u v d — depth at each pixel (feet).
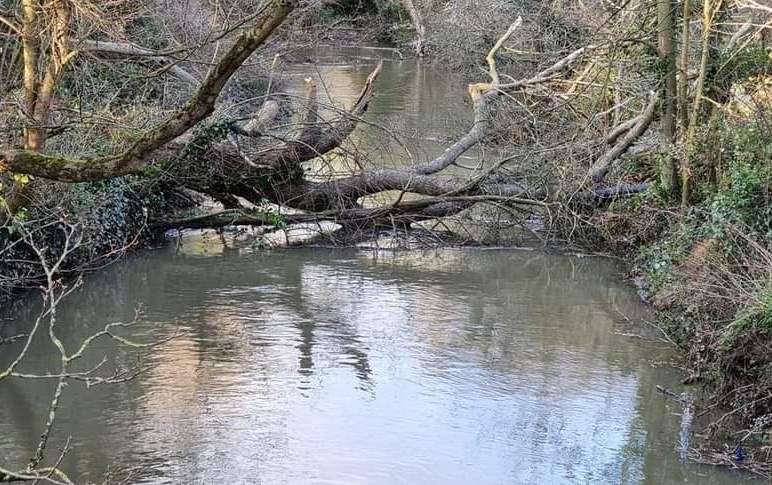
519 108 55.11
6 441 24.47
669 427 26.58
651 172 48.96
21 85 31.83
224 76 20.06
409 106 81.30
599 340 33.76
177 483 22.53
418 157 55.36
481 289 39.81
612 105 55.77
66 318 34.50
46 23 29.43
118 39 36.78
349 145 55.62
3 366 29.76
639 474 23.68
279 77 66.69
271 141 45.60
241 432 25.53
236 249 45.34
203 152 42.83
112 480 22.56
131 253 43.50
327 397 28.07
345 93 85.71
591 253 45.78
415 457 24.39
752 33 48.83
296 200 45.93
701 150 41.57
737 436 25.79
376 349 32.27
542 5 72.43
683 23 42.75
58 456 23.71
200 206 49.80
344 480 23.02
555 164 45.73
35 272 36.32
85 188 37.88
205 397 27.76
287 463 23.79
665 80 43.57
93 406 26.96
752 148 36.55
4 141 29.63
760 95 41.86
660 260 38.91
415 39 122.01
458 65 98.63
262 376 29.53
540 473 23.63
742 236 31.94
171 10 49.11
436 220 48.65
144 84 47.44
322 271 41.86
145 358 30.71
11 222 31.53
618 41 45.42
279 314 35.65
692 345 31.01
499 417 27.02
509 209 47.83
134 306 36.09
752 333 26.86
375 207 46.85
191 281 39.65
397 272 42.09
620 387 29.40
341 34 118.62
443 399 28.17
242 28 45.60
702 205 38.86
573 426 26.53
